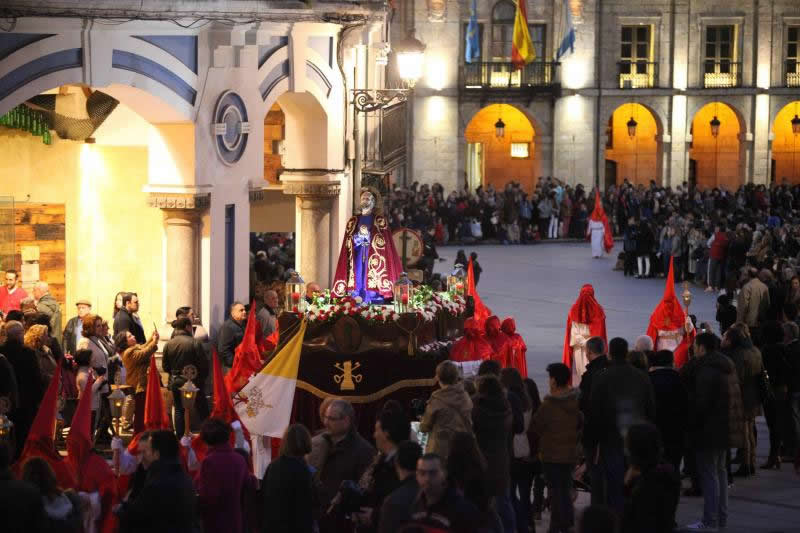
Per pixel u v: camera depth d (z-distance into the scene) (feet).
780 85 180.86
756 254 108.88
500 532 38.14
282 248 100.07
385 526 31.50
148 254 71.97
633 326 95.81
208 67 63.05
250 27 63.62
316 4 66.23
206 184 63.41
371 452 38.01
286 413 50.31
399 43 74.33
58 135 68.49
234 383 52.34
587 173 175.94
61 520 31.83
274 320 62.80
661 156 179.52
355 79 81.71
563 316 100.99
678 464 47.80
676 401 47.16
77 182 70.85
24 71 53.62
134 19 57.16
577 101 174.70
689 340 61.98
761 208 162.40
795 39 181.16
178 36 60.95
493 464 40.34
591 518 26.96
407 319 55.83
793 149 187.62
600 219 142.82
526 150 178.91
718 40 179.63
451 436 37.17
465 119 171.12
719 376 46.21
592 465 45.14
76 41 55.88
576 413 44.01
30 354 49.75
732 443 46.19
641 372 44.50
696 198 163.73
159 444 33.99
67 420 53.72
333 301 57.26
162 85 60.03
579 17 173.58
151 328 72.38
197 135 62.44
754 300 76.59
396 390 55.93
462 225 155.12
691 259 122.01
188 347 55.83
